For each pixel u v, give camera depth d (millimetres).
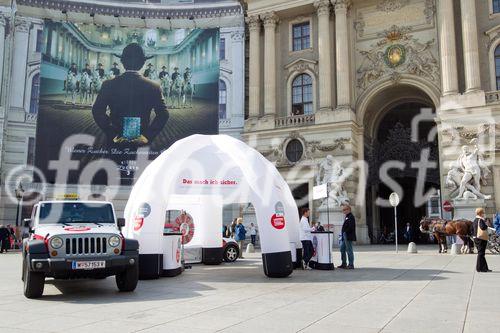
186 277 13664
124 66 38375
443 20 31078
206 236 18328
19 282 12672
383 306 8484
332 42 35094
